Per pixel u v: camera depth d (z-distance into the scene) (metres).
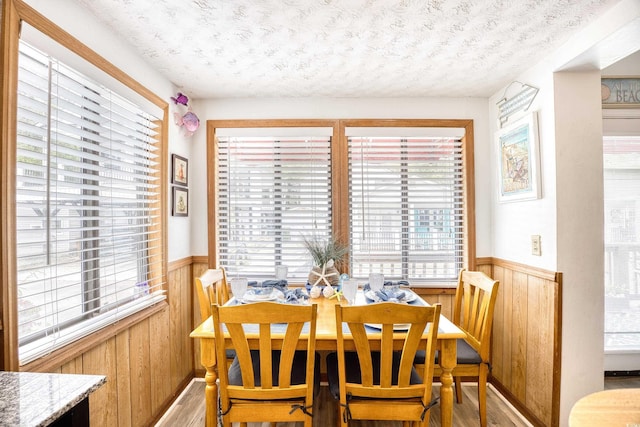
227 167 2.72
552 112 1.95
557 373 1.90
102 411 1.58
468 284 2.24
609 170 2.54
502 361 2.48
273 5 1.53
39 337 1.32
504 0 1.49
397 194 2.70
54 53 1.31
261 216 2.71
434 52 1.96
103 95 1.65
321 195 2.70
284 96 2.66
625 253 2.55
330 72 2.23
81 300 1.56
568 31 1.73
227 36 1.79
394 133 2.65
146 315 1.92
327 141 2.70
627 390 1.07
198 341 2.68
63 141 1.38
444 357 1.60
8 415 0.71
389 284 2.42
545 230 2.01
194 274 2.66
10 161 1.13
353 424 2.09
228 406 1.49
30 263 1.30
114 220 1.81
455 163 2.71
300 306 1.39
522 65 2.13
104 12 1.57
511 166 2.32
